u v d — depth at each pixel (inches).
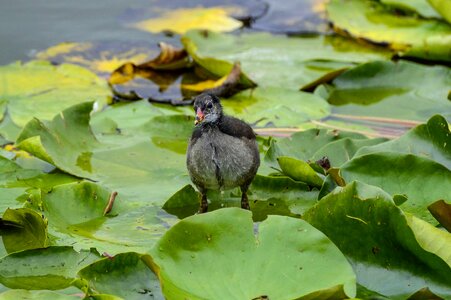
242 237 309.6
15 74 565.3
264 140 473.4
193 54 578.6
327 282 289.0
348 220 317.4
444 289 296.2
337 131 451.8
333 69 577.9
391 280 305.1
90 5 688.4
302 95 538.9
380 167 374.6
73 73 573.0
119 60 599.5
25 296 291.4
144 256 289.0
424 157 372.2
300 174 407.8
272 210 403.9
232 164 398.3
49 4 687.1
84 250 340.8
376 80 562.9
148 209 400.8
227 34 637.9
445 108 529.7
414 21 631.8
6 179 427.5
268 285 292.7
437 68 565.3
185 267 300.0
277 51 607.5
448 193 365.1
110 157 458.3
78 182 396.5
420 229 300.0
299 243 306.5
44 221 348.8
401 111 528.1
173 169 448.1
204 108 402.0
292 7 688.4
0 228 375.9
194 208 408.5
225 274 298.2
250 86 553.3
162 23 655.8
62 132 461.4
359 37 610.9
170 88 564.4
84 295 303.7
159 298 303.1
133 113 516.7
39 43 620.7
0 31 636.1
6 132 484.7
